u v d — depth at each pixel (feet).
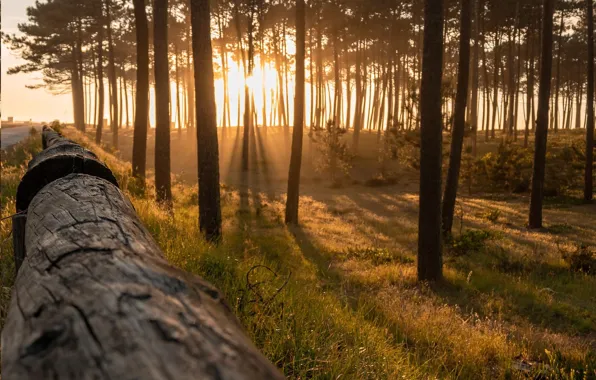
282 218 66.23
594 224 68.59
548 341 21.94
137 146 53.31
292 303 14.06
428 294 31.37
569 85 223.30
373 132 206.18
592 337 24.18
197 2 31.60
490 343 20.48
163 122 45.11
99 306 3.37
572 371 16.90
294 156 62.54
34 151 51.93
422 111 35.17
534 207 66.80
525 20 158.51
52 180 10.21
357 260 40.65
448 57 181.88
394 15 164.55
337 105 195.31
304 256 39.52
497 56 169.58
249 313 11.82
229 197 86.69
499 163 108.06
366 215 75.97
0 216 18.86
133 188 41.52
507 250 46.85
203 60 31.76
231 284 14.93
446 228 57.21
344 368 10.65
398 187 119.55
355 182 124.98
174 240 19.31
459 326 22.43
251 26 144.66
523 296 31.63
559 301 30.63
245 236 42.73
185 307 3.53
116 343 2.95
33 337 3.20
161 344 2.94
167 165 45.55
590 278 38.09
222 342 3.18
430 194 34.68
